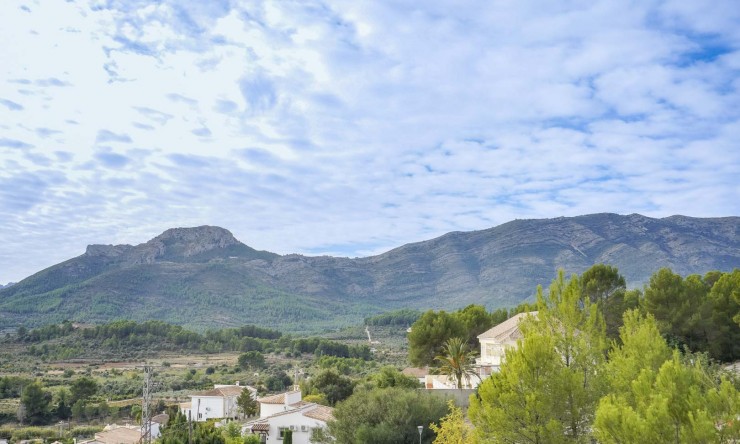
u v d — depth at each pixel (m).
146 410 59.50
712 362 36.84
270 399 82.56
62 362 185.88
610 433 19.92
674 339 55.03
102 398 132.12
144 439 58.69
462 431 36.66
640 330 28.67
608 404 20.52
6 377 139.88
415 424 46.88
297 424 65.12
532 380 25.61
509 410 25.39
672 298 57.12
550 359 25.84
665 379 19.97
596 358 27.83
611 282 60.19
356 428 48.19
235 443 54.56
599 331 31.08
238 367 180.00
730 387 18.77
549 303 31.30
